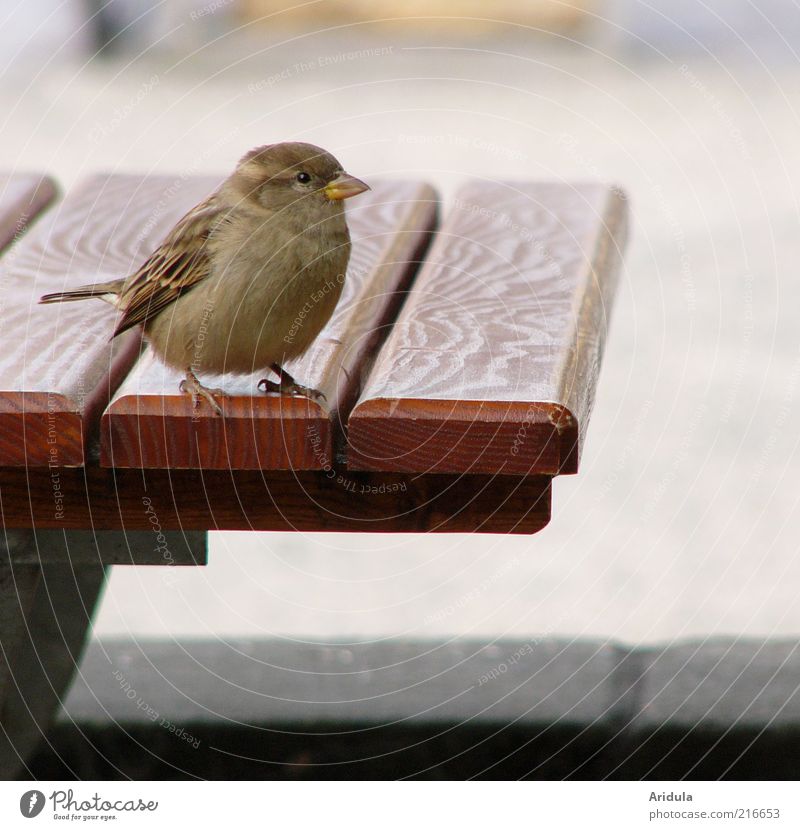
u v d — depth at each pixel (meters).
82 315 3.14
